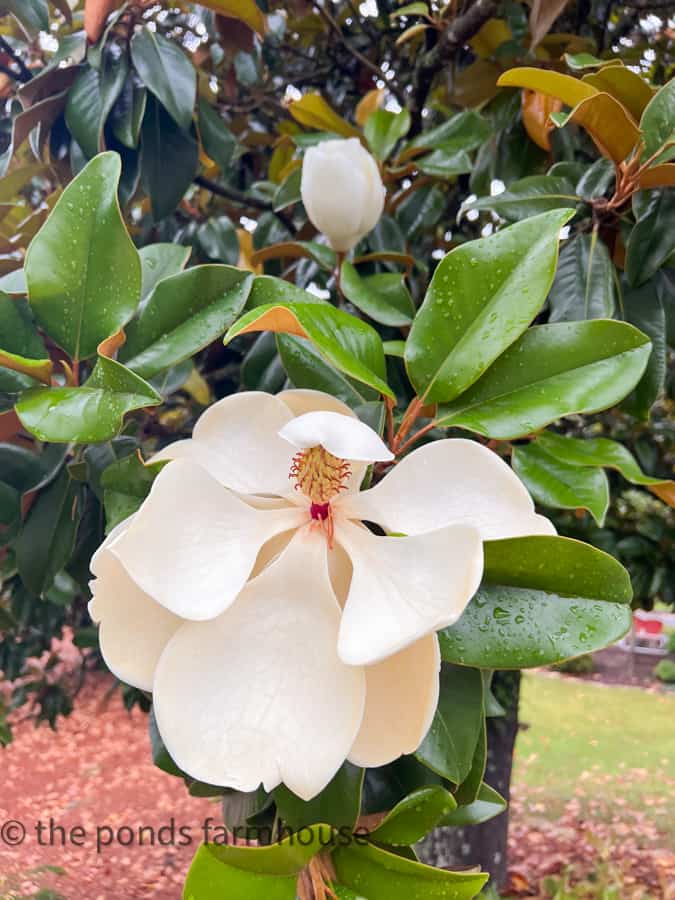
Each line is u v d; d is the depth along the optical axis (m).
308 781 0.30
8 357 0.41
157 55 0.62
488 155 0.75
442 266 0.42
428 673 0.31
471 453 0.35
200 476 0.34
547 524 0.34
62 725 2.80
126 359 0.45
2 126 0.78
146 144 0.65
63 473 0.53
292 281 0.77
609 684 3.97
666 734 3.12
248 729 0.31
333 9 1.09
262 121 1.12
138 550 0.32
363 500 0.36
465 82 0.83
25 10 0.68
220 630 0.33
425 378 0.41
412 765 0.41
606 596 0.35
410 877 0.36
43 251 0.43
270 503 0.37
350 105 1.13
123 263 0.43
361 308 0.56
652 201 0.53
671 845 2.10
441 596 0.31
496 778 1.38
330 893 0.36
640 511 1.15
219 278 0.46
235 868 0.34
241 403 0.37
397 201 0.78
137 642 0.33
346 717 0.31
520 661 0.34
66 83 0.65
